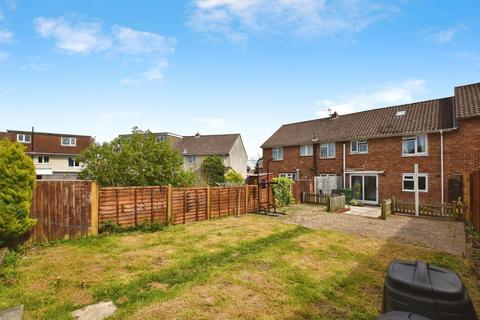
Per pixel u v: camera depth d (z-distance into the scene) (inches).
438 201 746.8
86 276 245.0
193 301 202.8
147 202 440.1
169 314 185.2
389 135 831.7
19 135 1481.3
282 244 357.1
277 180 748.6
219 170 1348.4
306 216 593.0
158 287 227.9
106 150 539.2
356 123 1003.9
